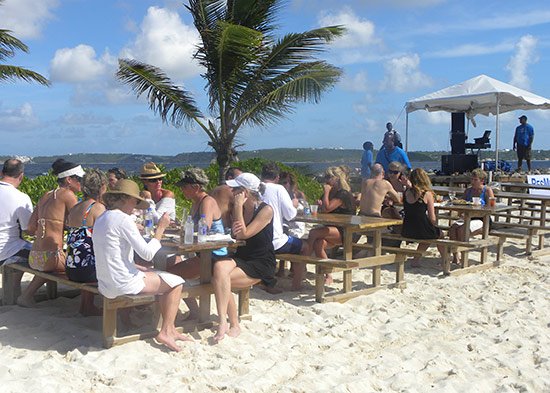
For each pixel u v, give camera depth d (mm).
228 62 13633
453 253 8727
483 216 8500
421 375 4660
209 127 14523
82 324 5496
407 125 16438
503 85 15414
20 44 14078
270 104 13977
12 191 6129
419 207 8133
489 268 8562
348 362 4910
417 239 8203
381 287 7164
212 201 5836
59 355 4680
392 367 4766
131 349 4797
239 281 5398
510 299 6965
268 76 14180
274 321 5855
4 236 6086
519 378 4680
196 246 5145
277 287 7141
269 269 5613
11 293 6160
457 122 18344
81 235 5219
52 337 5094
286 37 13547
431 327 5938
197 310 5680
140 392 4070
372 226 6684
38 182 11672
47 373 4297
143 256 4746
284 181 8180
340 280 7684
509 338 5527
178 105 14156
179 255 5910
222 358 4781
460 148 18453
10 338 5035
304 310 6227
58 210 5668
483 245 8250
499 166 18156
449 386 4418
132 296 4777
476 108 17734
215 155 15148
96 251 4734
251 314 5984
